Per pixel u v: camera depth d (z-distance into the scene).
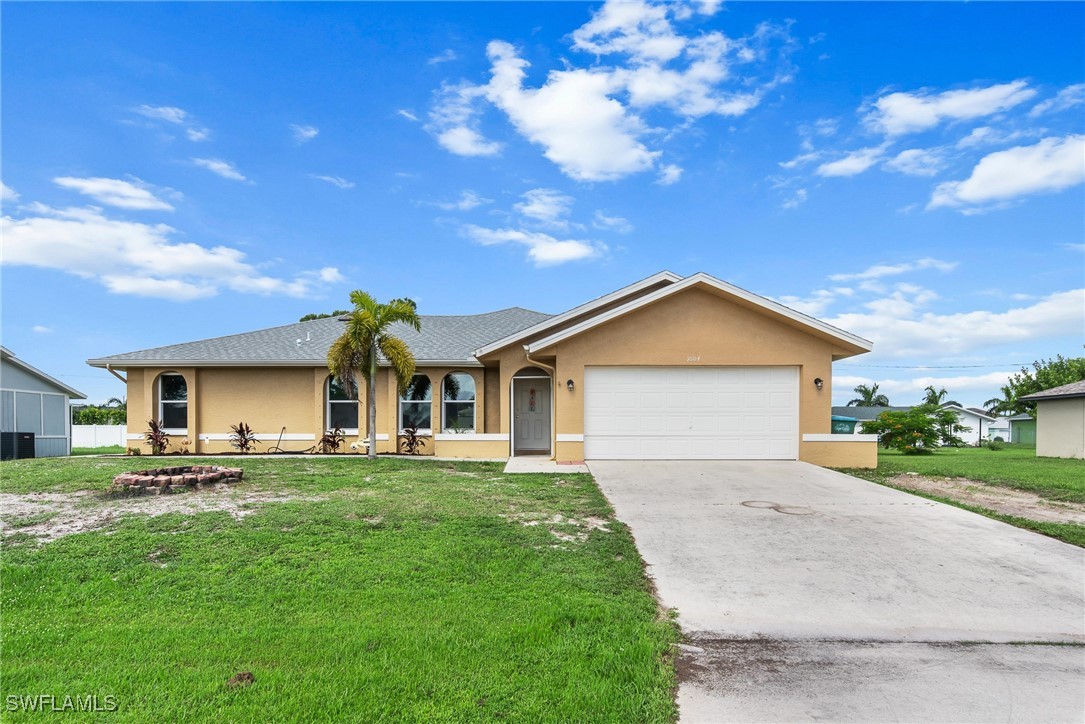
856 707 3.63
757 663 4.23
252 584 5.36
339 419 17.78
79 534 6.72
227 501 8.48
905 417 23.14
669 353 13.78
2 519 7.34
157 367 17.47
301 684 3.60
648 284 15.40
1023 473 13.79
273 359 17.12
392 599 5.06
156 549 6.25
